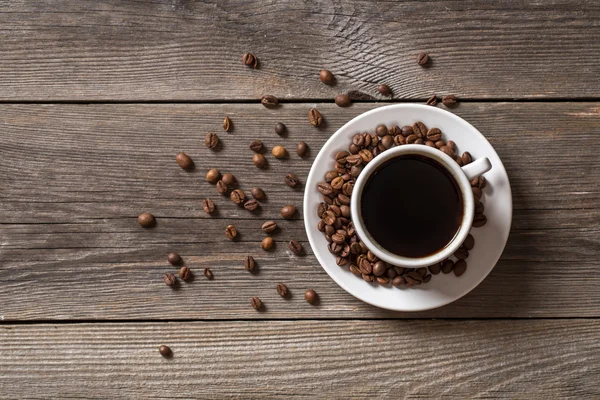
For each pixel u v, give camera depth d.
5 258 0.82
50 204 0.82
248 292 0.82
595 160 0.82
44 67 0.82
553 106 0.82
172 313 0.82
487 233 0.79
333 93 0.82
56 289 0.82
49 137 0.82
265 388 0.82
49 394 0.82
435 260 0.74
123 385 0.82
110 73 0.82
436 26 0.82
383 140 0.79
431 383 0.82
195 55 0.82
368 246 0.75
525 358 0.82
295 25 0.82
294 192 0.82
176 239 0.82
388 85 0.82
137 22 0.82
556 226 0.81
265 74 0.82
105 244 0.82
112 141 0.82
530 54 0.82
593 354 0.81
